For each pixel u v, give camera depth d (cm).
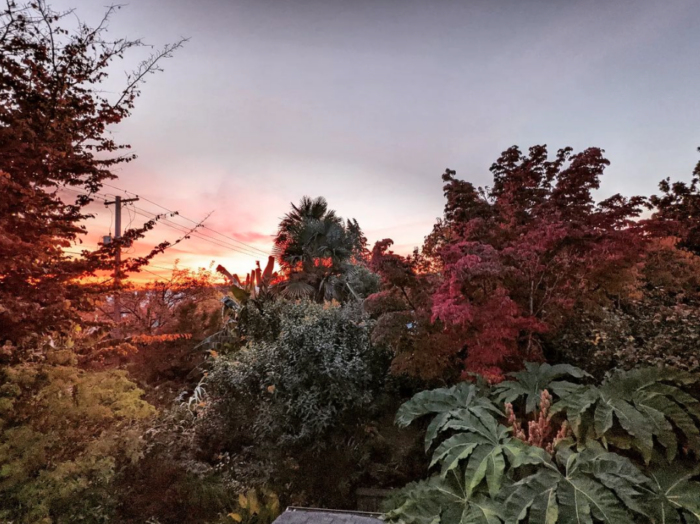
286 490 477
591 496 276
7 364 356
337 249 1202
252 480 484
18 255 321
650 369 355
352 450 498
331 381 542
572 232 430
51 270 376
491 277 422
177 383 855
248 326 796
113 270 413
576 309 511
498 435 350
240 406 580
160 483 452
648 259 621
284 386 548
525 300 497
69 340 418
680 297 566
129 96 419
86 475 378
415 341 471
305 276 1127
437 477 355
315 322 621
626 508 278
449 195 546
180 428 584
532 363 432
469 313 378
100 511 375
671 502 277
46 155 360
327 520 351
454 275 396
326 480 478
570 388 377
